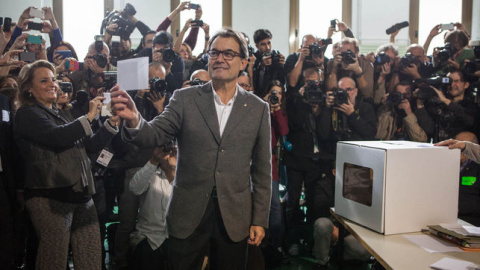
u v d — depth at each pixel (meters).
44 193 1.88
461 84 3.20
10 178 2.09
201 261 1.49
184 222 1.46
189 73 3.43
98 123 2.33
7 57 2.44
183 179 1.47
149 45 3.50
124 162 2.40
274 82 3.01
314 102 2.95
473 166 2.59
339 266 2.01
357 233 1.71
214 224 1.48
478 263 1.43
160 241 2.28
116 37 3.18
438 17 5.29
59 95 2.33
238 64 1.47
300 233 3.16
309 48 3.15
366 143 1.90
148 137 1.34
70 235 1.99
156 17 5.07
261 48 3.40
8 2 4.77
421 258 1.46
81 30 5.00
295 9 5.21
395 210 1.70
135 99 2.63
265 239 1.68
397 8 5.24
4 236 2.05
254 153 1.56
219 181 1.44
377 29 5.24
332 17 5.25
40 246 1.85
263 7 5.19
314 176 3.03
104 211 2.59
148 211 2.33
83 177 1.95
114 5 5.00
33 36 2.73
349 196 1.90
